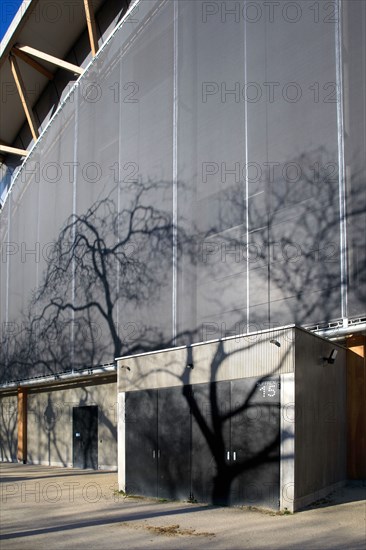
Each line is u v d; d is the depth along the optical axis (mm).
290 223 15430
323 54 15203
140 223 21438
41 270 28578
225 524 10492
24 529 10797
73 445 25000
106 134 24422
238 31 18047
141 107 22281
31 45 32812
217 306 17406
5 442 31688
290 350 11625
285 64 16281
